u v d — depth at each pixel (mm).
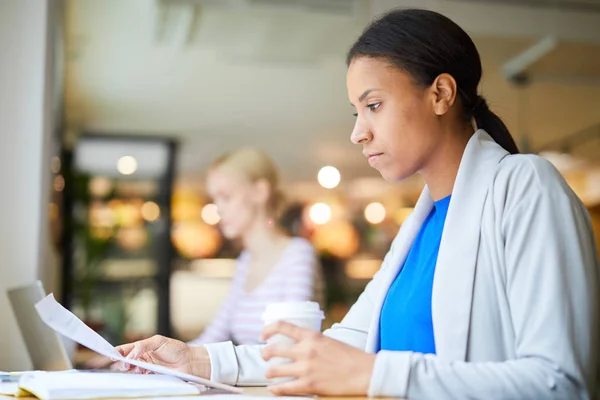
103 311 7805
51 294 1101
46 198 2582
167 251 8719
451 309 1163
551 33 5645
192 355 1335
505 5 5461
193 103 8312
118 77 7301
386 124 1253
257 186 2910
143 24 5844
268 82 7645
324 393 1011
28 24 2562
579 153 9672
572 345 1031
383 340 1328
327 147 10297
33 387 1046
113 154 9250
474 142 1252
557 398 1011
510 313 1130
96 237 7305
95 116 8594
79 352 3664
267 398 994
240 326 2713
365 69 1263
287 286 2664
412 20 1267
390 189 11602
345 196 11812
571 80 7156
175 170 9609
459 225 1201
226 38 6219
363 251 11094
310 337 1041
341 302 9602
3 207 2490
